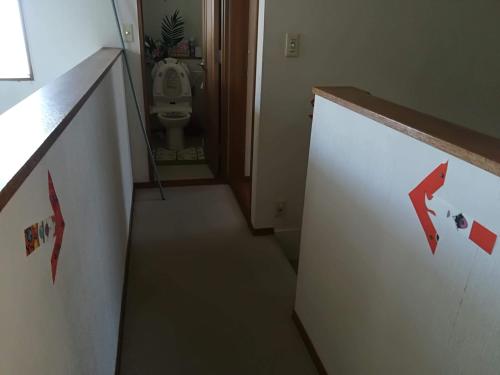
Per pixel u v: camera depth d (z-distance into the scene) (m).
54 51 3.00
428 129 0.98
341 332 1.50
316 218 1.68
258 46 2.33
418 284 1.03
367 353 1.31
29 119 0.96
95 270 1.38
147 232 2.75
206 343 1.85
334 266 1.53
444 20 2.41
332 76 2.39
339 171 1.45
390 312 1.17
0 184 0.59
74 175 1.13
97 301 1.39
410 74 2.49
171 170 3.81
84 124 1.30
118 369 1.68
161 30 4.63
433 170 0.95
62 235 0.96
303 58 2.31
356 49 2.36
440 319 0.95
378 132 1.18
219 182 3.60
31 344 0.71
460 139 0.90
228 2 2.95
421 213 1.00
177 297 2.13
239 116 3.25
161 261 2.44
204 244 2.63
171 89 4.37
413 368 1.07
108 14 2.96
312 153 1.68
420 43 2.43
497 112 2.72
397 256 1.12
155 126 4.82
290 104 2.41
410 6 2.33
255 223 2.72
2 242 0.59
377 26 2.33
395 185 1.11
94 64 2.01
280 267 2.42
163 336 1.88
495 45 2.54
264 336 1.90
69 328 0.99
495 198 0.77
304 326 1.87
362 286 1.32
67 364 0.96
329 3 2.23
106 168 1.78
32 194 0.75
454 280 0.90
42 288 0.79
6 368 0.59
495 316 0.79
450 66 2.53
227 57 3.13
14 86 3.04
